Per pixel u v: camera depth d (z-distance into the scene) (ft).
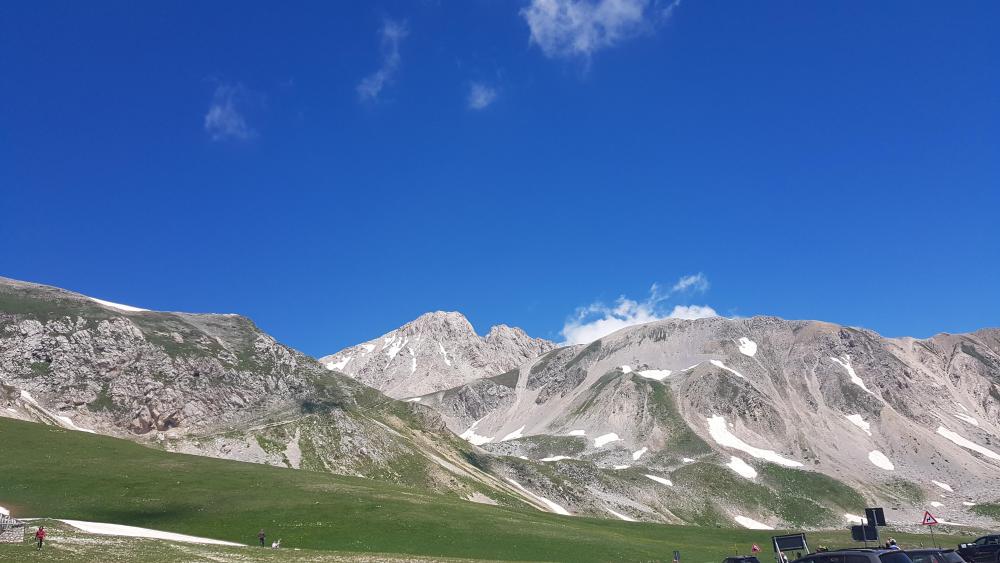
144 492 307.78
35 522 209.97
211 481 339.36
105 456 363.76
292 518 286.46
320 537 265.34
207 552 192.03
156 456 383.24
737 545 404.36
